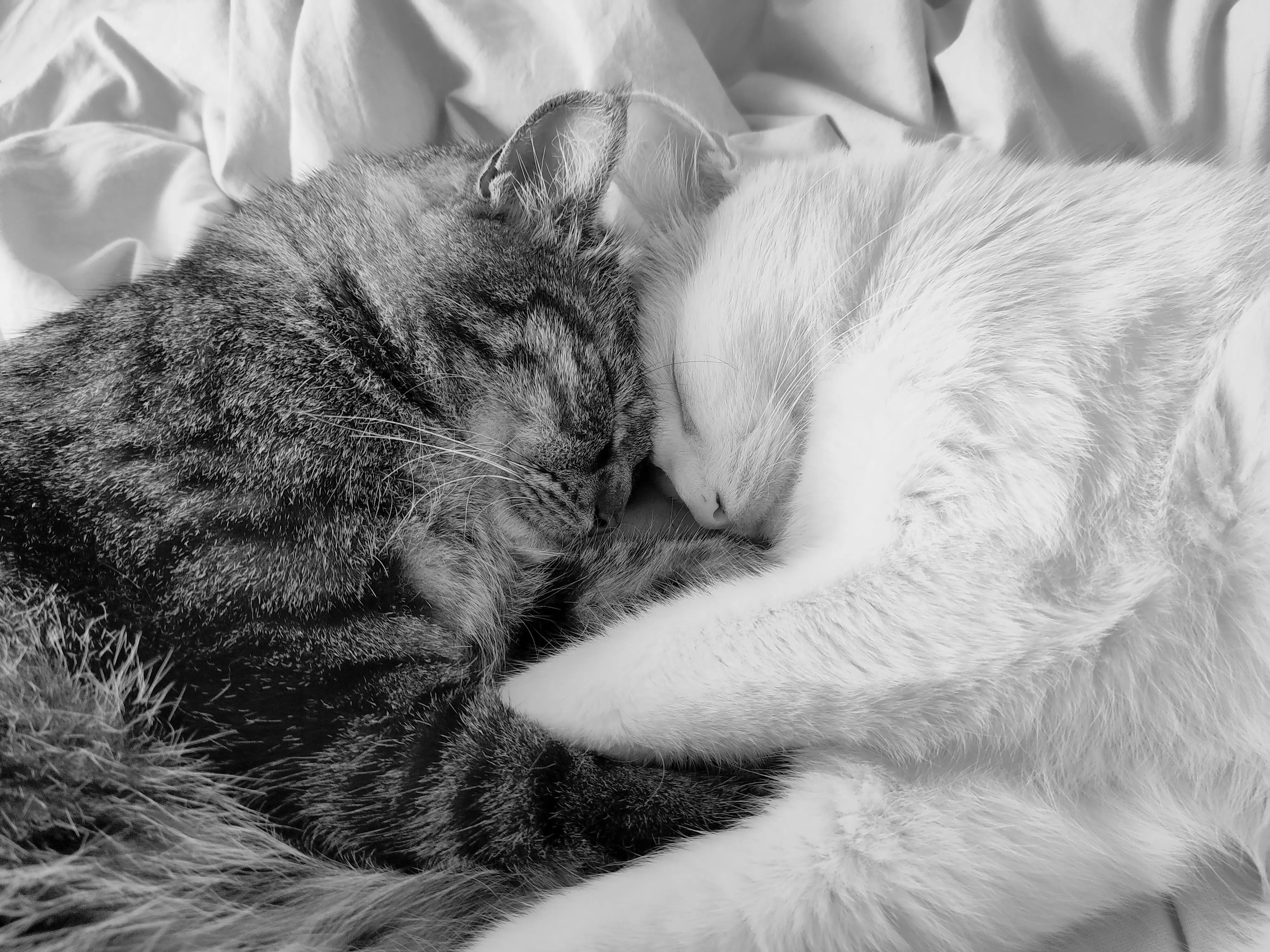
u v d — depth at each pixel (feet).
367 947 1.30
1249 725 1.34
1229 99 1.74
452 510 1.46
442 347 1.48
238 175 1.87
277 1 1.83
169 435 1.33
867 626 1.33
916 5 1.82
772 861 1.30
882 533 1.37
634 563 1.62
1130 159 1.65
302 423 1.37
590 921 1.26
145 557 1.28
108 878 1.23
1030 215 1.49
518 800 1.29
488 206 1.54
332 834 1.28
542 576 1.60
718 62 1.92
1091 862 1.34
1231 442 1.34
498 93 1.81
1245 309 1.38
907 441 1.38
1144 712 1.35
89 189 1.85
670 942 1.26
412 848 1.28
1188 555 1.34
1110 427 1.35
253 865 1.28
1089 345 1.37
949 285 1.45
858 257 1.53
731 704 1.35
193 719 1.26
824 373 1.52
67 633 1.26
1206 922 1.34
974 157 1.60
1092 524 1.33
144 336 1.40
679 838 1.33
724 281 1.59
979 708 1.33
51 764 1.22
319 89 1.79
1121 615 1.32
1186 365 1.37
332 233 1.52
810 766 1.37
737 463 1.55
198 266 1.50
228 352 1.38
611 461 1.61
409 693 1.31
